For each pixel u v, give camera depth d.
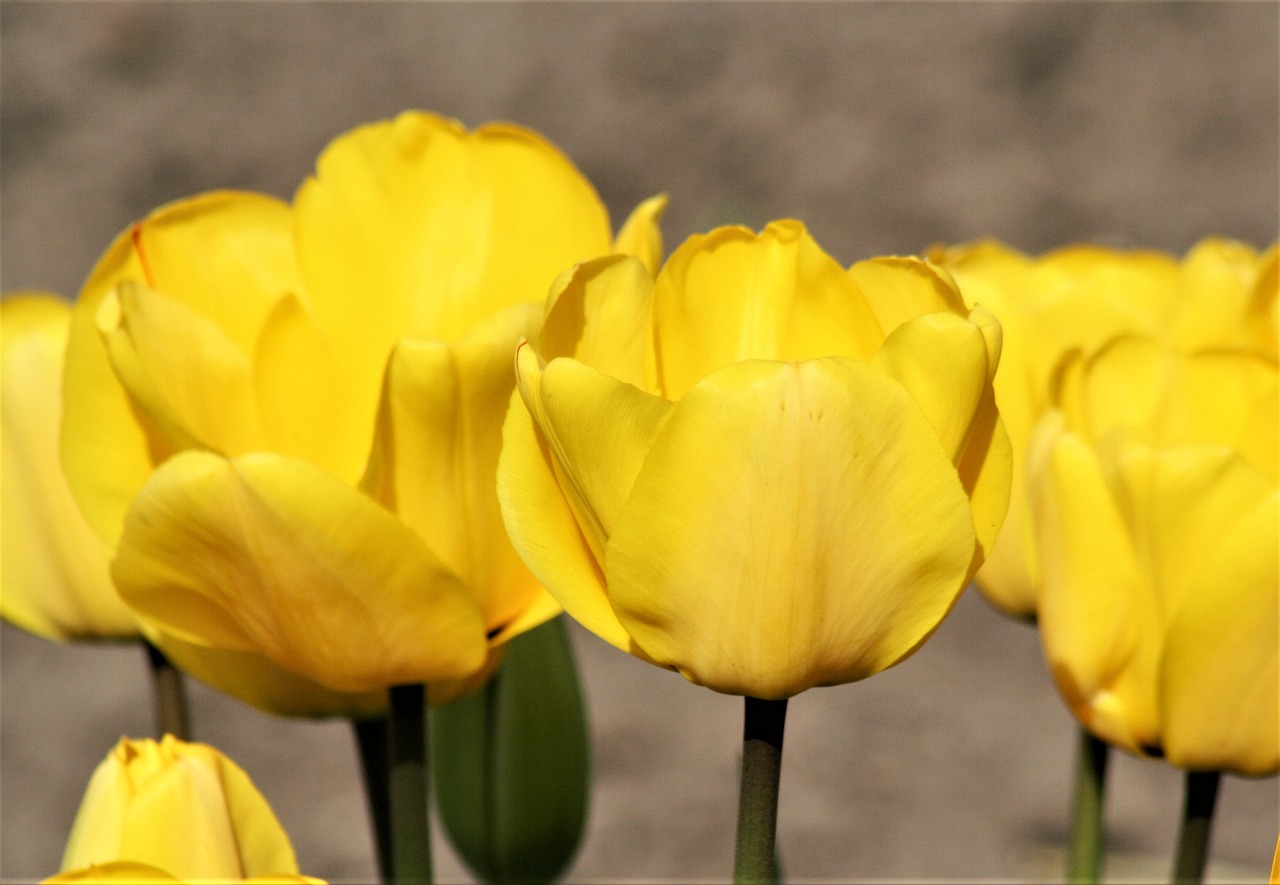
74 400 0.94
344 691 0.95
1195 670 0.93
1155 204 3.71
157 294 0.94
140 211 3.97
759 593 0.86
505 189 0.96
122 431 0.94
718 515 0.86
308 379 0.95
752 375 0.86
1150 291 1.06
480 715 1.06
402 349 0.90
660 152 3.94
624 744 3.06
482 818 1.06
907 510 0.86
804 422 0.86
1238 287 1.00
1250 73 4.01
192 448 0.92
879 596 0.87
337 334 0.96
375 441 0.91
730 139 3.96
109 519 0.94
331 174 0.96
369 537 0.90
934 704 3.20
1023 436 1.00
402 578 0.91
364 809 3.00
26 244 3.91
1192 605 0.93
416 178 0.96
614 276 0.89
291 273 0.97
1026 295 1.04
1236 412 0.97
